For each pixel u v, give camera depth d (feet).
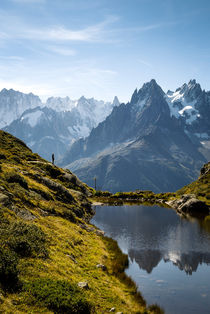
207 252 146.30
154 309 80.48
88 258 109.81
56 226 129.18
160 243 163.84
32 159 332.60
